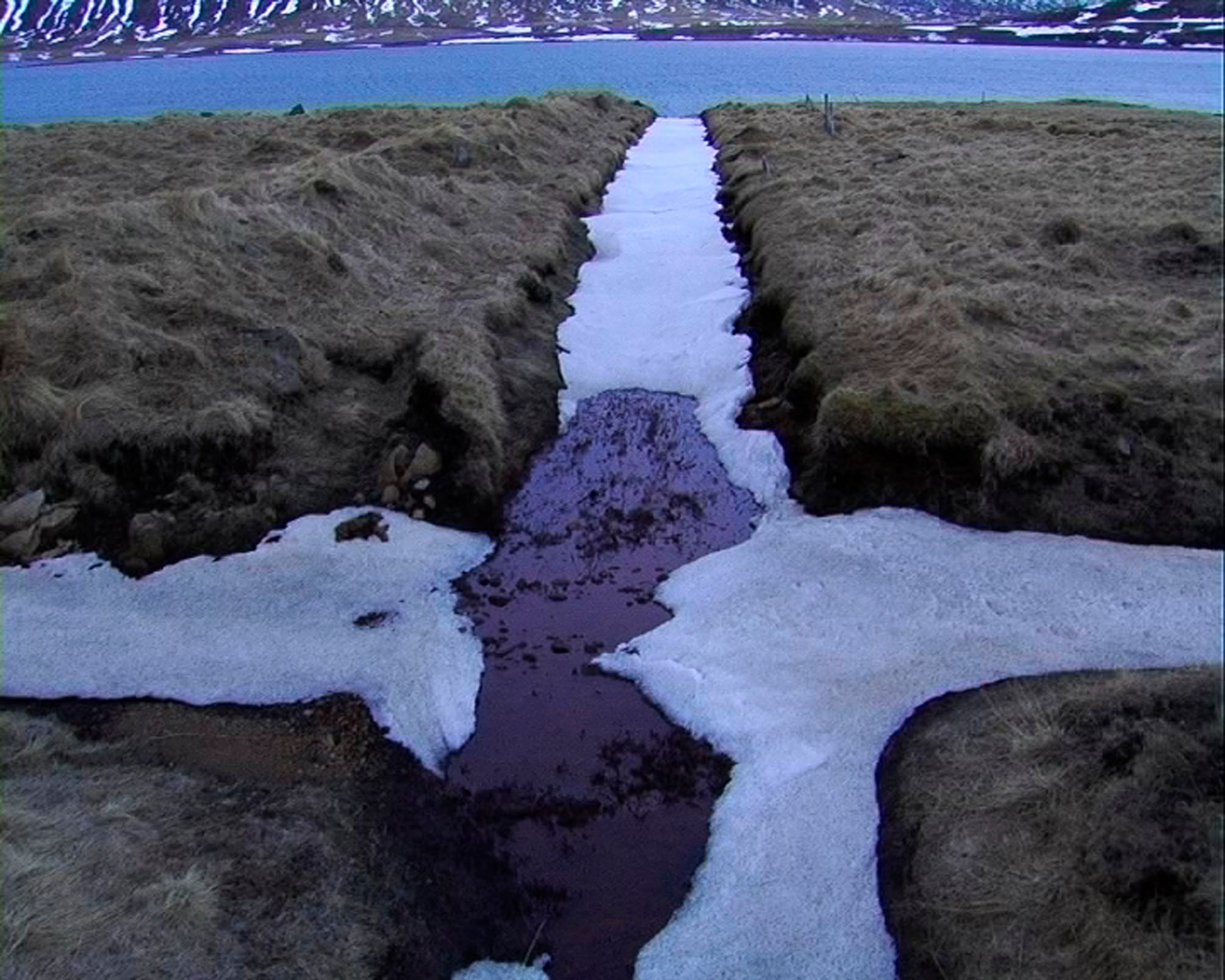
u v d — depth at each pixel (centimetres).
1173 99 5488
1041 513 1702
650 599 1681
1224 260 2467
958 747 1265
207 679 1475
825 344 2166
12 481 1777
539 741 1388
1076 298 2269
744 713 1393
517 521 1909
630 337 2722
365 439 2008
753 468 2022
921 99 6159
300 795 1266
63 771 1297
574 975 1072
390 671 1488
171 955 1002
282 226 2620
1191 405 1809
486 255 2970
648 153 5225
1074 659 1408
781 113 5428
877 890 1131
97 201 3009
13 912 1012
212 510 1777
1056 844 1081
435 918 1121
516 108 4878
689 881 1170
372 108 5284
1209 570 1562
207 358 2027
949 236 2748
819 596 1593
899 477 1798
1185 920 946
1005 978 983
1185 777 1057
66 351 1950
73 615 1592
